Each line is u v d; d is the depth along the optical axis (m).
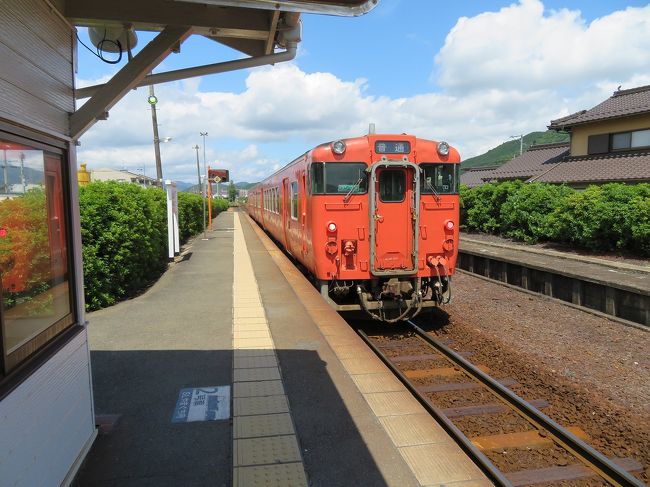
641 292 8.44
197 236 23.84
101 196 8.50
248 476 3.39
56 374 3.10
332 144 7.76
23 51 2.79
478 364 6.73
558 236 15.37
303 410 4.44
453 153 8.14
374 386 5.01
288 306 8.66
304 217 9.34
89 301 8.23
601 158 20.47
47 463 2.92
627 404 5.43
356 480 3.38
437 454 3.73
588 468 4.09
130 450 3.74
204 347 6.24
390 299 8.20
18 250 2.88
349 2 2.58
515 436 4.64
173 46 3.77
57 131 3.34
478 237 19.84
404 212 7.97
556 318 9.15
